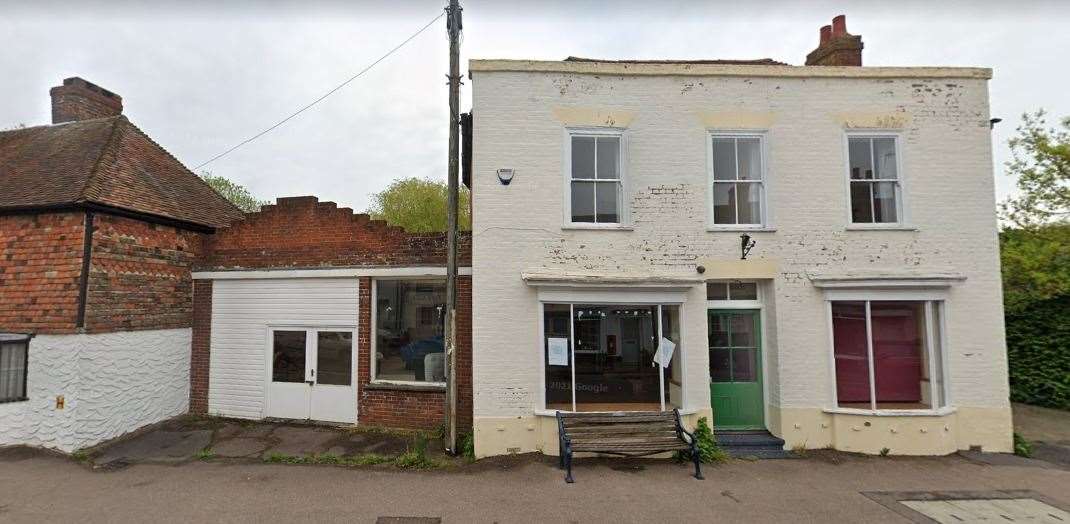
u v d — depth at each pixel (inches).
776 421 332.5
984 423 326.6
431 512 238.7
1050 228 445.4
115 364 350.0
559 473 288.7
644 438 300.2
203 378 408.5
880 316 337.4
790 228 338.0
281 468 302.2
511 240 331.3
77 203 330.6
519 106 339.6
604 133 343.6
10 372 331.9
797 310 333.7
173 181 454.3
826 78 346.9
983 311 333.4
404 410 371.6
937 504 249.1
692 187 340.2
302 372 394.6
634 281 319.6
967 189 341.4
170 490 266.5
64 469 298.7
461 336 361.4
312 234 401.4
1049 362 429.4
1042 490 267.0
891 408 330.0
